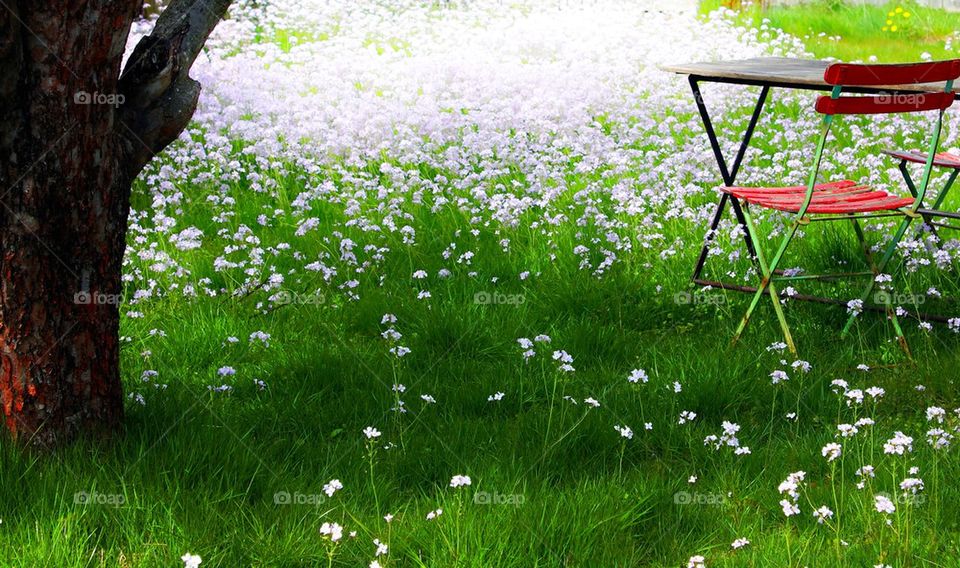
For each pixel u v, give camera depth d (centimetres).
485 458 400
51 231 359
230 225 708
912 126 925
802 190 556
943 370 476
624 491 375
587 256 645
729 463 400
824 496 369
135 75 380
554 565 332
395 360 506
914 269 577
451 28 1402
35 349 366
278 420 438
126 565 326
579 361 516
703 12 1642
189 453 384
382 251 656
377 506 354
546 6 1634
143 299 580
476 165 851
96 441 385
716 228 601
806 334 535
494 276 639
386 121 880
